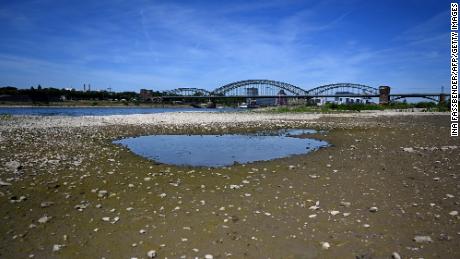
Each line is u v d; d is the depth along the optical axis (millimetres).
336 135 22797
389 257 5301
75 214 7301
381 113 57781
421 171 10844
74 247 5781
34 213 7324
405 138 20125
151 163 12859
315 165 12273
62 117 43406
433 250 5469
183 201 8164
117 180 10094
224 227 6582
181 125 30688
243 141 20406
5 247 5738
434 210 7246
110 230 6480
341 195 8484
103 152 15047
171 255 5492
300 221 6855
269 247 5758
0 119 38750
